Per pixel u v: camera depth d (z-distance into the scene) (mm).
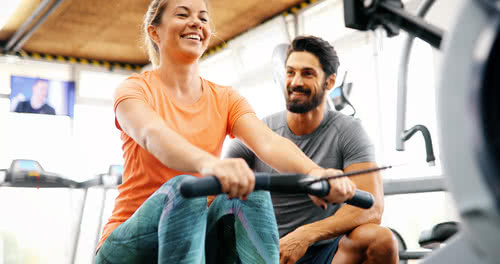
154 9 1430
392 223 4348
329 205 1845
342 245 1669
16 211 7656
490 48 485
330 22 6793
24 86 9023
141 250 1124
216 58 8883
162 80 1403
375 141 5000
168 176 1286
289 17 7496
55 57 9570
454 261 605
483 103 488
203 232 1030
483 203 488
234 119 1433
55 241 7793
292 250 1611
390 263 1607
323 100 1925
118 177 6484
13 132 8828
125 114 1222
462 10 507
